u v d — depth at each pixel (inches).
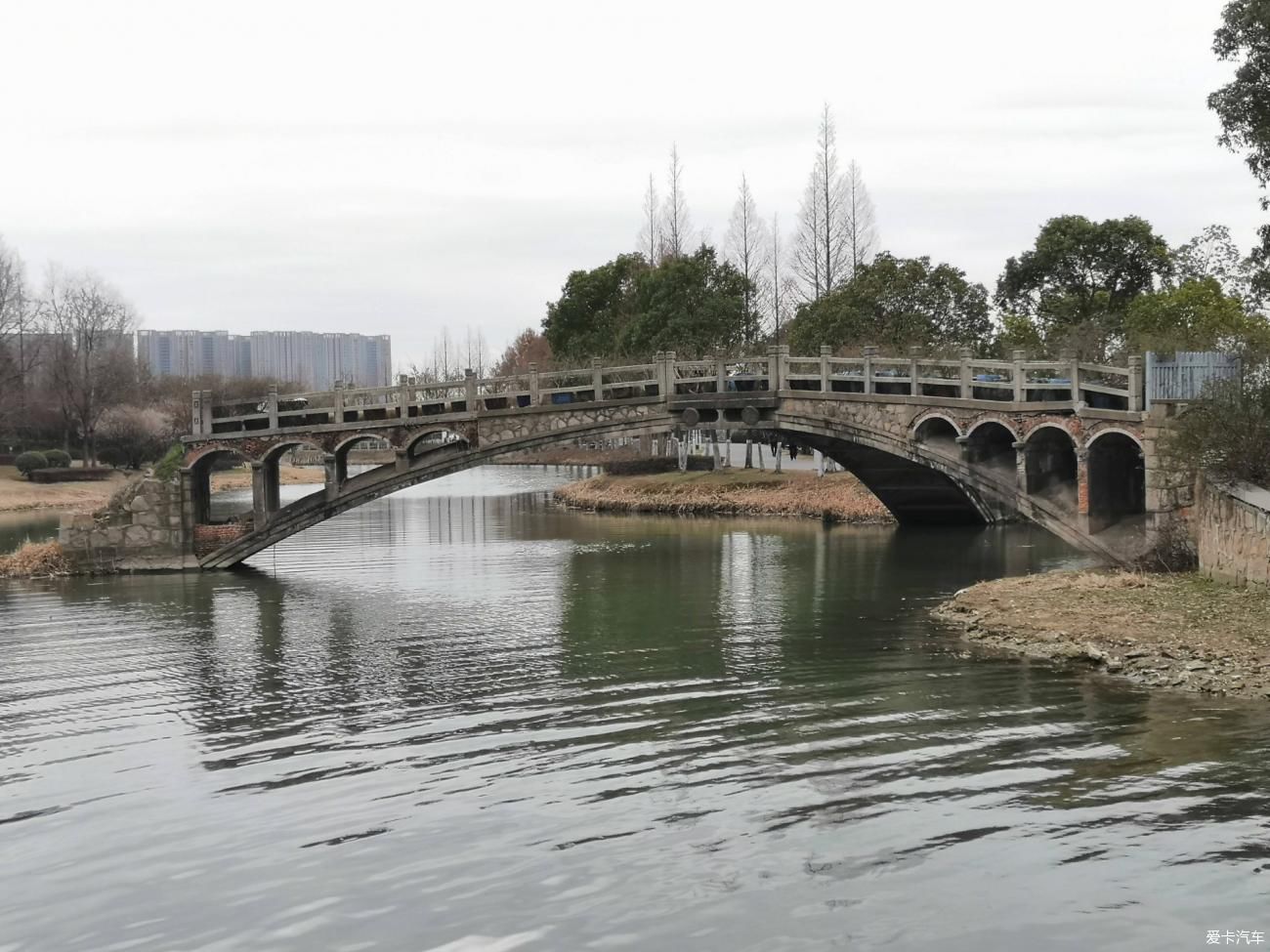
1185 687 719.7
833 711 699.4
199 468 1432.1
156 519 1401.3
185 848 520.4
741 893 459.8
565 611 1088.2
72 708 757.9
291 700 767.7
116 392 3481.8
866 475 1557.6
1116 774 569.0
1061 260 2426.2
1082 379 1243.2
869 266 2201.0
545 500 2716.5
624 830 523.8
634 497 2340.1
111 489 2930.6
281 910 458.0
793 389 1348.4
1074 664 795.4
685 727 675.4
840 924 434.0
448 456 1360.7
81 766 637.3
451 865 492.7
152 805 574.2
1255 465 973.2
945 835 506.6
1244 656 755.4
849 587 1190.9
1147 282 2415.1
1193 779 558.6
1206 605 889.5
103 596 1222.3
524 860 495.2
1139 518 1167.6
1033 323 2283.5
